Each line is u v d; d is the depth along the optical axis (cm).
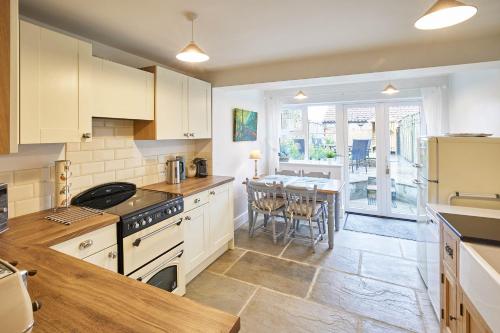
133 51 265
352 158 480
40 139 162
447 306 171
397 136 448
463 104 333
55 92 169
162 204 213
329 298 234
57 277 94
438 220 188
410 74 280
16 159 179
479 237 135
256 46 255
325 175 420
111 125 246
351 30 218
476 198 214
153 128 256
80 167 220
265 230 402
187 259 252
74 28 211
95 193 226
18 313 64
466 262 129
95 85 199
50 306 78
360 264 295
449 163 220
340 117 480
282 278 267
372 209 471
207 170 357
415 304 225
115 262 178
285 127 523
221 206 310
